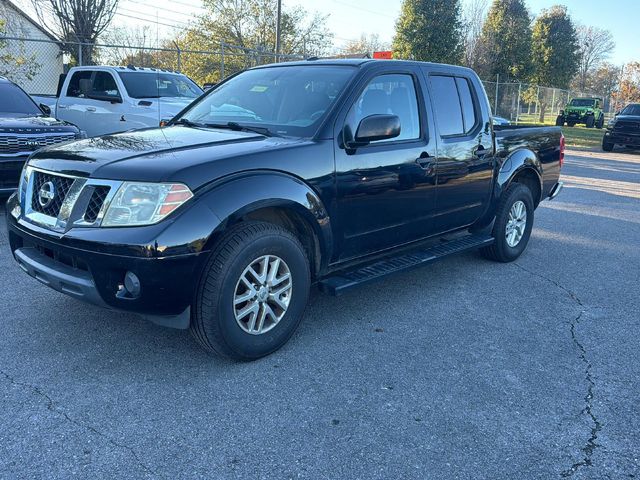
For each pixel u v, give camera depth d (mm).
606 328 4344
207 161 3232
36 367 3389
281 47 35719
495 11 39938
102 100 10352
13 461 2537
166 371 3404
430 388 3326
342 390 3266
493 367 3623
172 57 33938
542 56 47688
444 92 4859
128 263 2988
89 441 2705
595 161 17188
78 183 3227
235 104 4430
